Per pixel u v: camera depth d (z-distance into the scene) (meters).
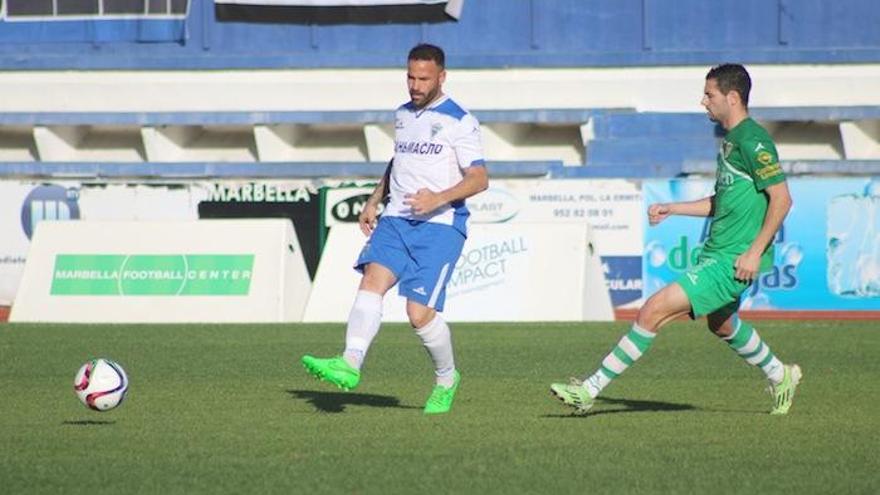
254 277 53.09
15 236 64.44
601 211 59.78
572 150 77.38
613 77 77.81
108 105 80.62
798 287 58.47
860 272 58.19
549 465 20.66
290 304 53.50
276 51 81.19
